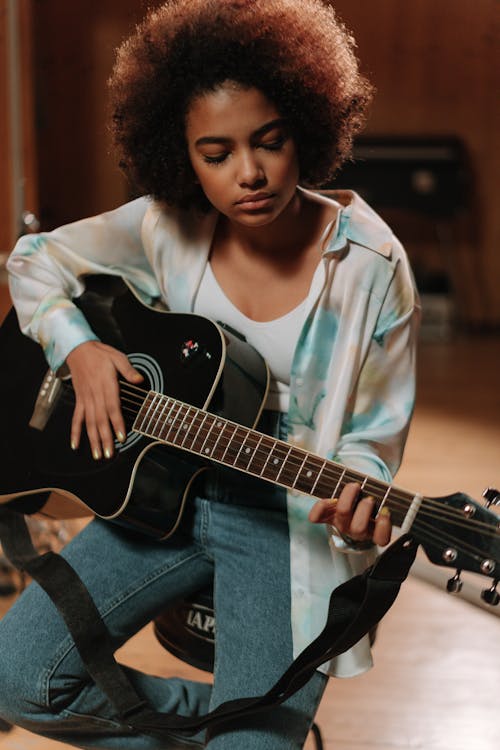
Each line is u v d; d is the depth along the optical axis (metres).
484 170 6.93
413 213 6.99
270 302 1.51
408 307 1.44
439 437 4.30
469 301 7.09
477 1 6.76
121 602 1.52
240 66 1.33
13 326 1.72
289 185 1.38
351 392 1.44
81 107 6.89
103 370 1.52
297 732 1.37
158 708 1.58
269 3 1.38
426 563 2.77
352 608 1.29
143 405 1.50
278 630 1.42
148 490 1.49
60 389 1.63
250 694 1.37
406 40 6.85
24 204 3.82
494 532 1.18
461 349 6.49
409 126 6.93
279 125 1.35
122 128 1.53
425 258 7.05
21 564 1.63
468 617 2.57
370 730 2.06
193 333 1.51
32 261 1.65
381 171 6.45
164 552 1.55
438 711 2.14
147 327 1.57
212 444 1.41
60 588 1.47
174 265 1.57
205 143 1.36
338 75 1.42
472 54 6.82
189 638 1.60
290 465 1.33
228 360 1.48
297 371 1.46
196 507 1.53
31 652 1.47
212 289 1.54
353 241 1.43
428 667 2.32
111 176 6.97
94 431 1.52
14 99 3.80
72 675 1.48
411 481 3.66
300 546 1.44
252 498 1.49
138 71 1.45
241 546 1.49
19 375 1.68
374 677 2.28
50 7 6.76
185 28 1.37
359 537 1.27
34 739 1.99
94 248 1.65
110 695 1.44
